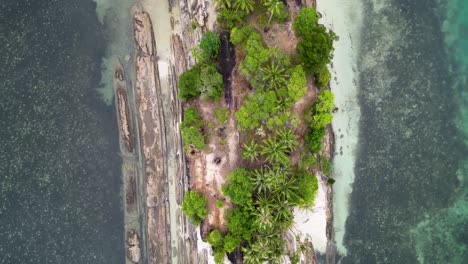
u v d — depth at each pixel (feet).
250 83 99.04
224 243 99.71
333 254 109.09
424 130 108.68
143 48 108.37
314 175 105.40
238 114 96.02
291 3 102.22
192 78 96.89
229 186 96.43
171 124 108.27
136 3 108.06
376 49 107.34
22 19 109.60
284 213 95.71
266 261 98.73
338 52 106.83
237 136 100.63
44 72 109.91
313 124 100.42
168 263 110.01
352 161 108.47
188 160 103.19
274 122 96.94
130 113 109.60
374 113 108.06
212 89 96.68
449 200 110.01
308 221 106.42
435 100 108.47
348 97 107.45
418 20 107.65
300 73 94.12
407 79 107.96
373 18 106.93
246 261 97.25
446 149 109.19
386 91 107.76
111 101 109.81
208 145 101.24
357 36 106.93
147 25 107.96
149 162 109.60
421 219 110.11
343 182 108.68
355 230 109.60
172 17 107.55
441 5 108.17
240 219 96.43
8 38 109.70
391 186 109.19
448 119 108.88
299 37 99.60
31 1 109.50
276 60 95.71
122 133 109.91
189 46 105.91
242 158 99.86
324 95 99.35
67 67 109.60
